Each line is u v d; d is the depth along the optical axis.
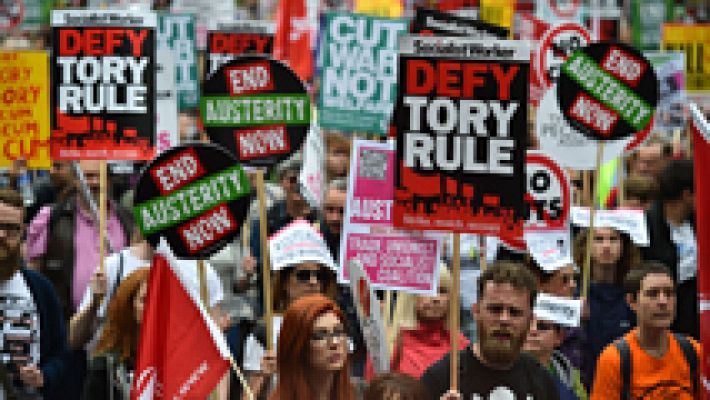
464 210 17.84
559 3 37.50
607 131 23.56
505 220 17.80
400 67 17.88
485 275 17.66
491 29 23.66
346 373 17.86
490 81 17.75
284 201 26.97
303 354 17.55
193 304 16.80
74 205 25.16
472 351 17.92
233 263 25.12
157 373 16.66
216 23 30.36
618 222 24.61
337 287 22.61
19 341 20.44
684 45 35.22
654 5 46.03
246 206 18.88
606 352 19.91
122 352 20.62
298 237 21.97
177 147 18.81
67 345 21.00
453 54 17.80
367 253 21.05
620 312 24.20
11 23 44.34
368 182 21.08
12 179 25.06
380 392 17.06
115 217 25.73
